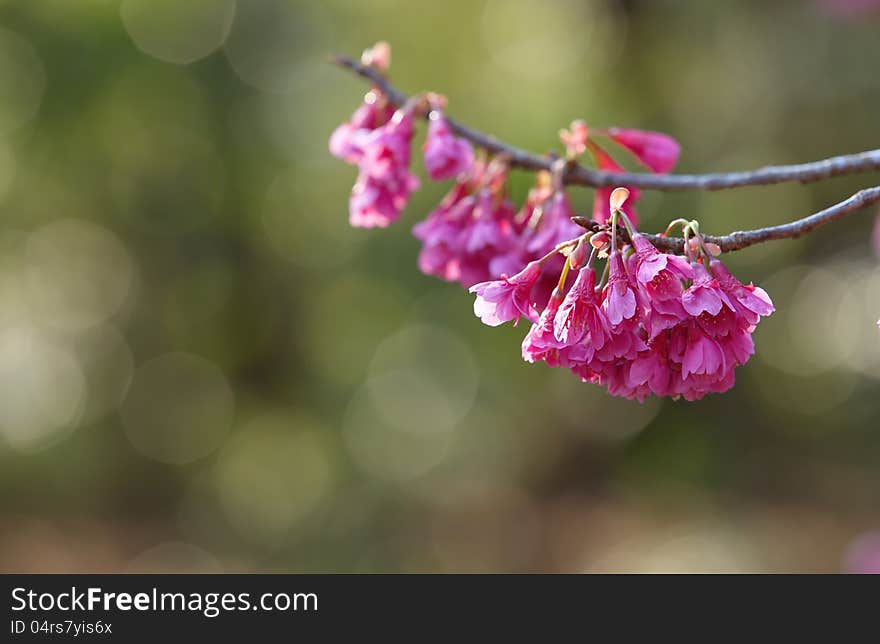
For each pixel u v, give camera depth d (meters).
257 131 11.80
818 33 9.50
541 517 12.30
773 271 11.24
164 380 12.85
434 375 12.48
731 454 11.80
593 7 10.52
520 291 1.99
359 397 12.39
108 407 12.89
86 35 10.50
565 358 1.89
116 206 11.78
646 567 10.54
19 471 12.71
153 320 12.58
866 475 11.73
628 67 10.35
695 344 1.79
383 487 12.36
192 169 11.82
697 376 1.82
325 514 12.08
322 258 12.01
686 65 10.11
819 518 11.02
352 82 11.38
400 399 12.73
